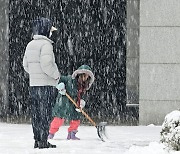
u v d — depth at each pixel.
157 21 25.70
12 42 34.94
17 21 35.59
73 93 19.34
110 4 39.34
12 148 16.53
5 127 24.23
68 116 19.16
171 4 25.69
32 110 16.72
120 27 39.25
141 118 25.69
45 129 16.58
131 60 32.47
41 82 16.48
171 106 25.56
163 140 14.65
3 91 32.19
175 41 25.66
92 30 40.25
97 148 16.58
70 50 40.69
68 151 15.79
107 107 37.97
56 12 40.03
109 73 39.53
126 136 20.58
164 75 25.62
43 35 16.80
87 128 24.09
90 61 40.22
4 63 32.19
